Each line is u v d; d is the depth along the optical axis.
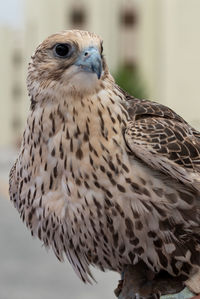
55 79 4.64
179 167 4.50
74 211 4.57
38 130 4.62
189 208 4.56
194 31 42.62
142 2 46.19
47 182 4.64
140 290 4.70
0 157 47.59
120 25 47.00
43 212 4.75
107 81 4.72
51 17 47.56
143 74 45.94
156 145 4.53
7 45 78.69
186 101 43.19
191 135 4.91
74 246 4.85
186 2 42.38
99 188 4.46
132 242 4.61
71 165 4.49
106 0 46.84
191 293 4.54
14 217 17.89
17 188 5.09
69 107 4.52
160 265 4.65
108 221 4.54
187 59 42.81
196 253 4.61
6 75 79.31
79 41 4.71
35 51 4.95
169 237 4.57
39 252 13.19
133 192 4.46
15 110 80.19
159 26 44.47
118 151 4.46
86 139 4.46
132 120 4.75
